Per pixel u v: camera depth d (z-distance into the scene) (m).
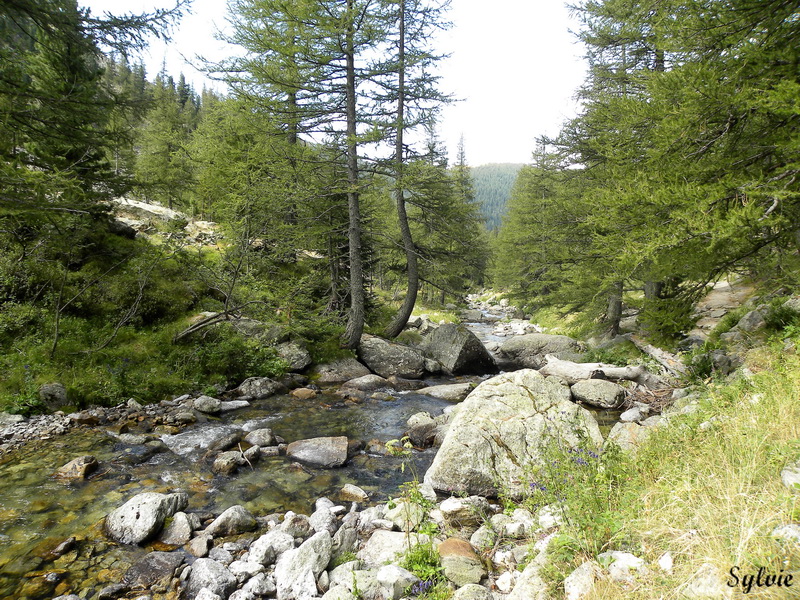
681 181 7.94
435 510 5.92
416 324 28.30
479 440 7.02
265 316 15.05
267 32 14.18
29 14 8.23
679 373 11.49
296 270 20.91
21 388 9.09
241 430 9.46
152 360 11.94
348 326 16.75
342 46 14.95
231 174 18.14
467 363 17.67
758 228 7.04
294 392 12.66
